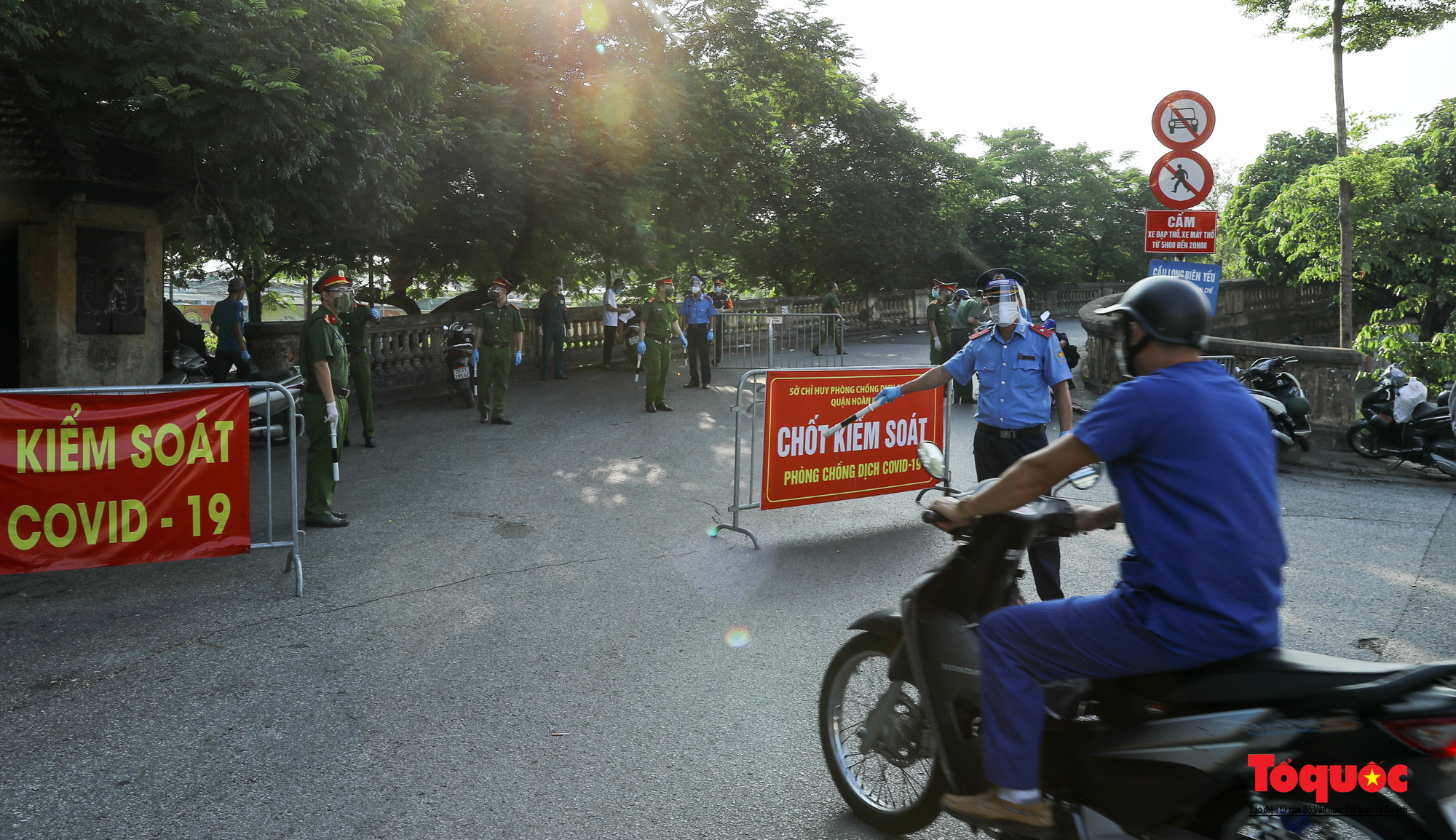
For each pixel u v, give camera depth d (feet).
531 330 62.80
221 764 12.00
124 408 18.16
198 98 30.48
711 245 115.65
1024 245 162.09
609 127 62.75
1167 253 26.99
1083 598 7.95
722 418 41.81
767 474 22.95
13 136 38.14
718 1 80.89
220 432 18.88
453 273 86.48
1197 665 7.32
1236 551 7.14
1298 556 21.31
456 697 14.01
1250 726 6.89
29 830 10.46
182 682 14.53
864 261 123.85
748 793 11.26
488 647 15.99
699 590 19.07
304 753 12.26
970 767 8.93
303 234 51.52
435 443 35.83
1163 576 7.29
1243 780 6.98
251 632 16.69
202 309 101.60
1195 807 7.30
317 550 21.91
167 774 11.72
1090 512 9.17
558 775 11.69
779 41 83.66
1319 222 65.92
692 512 25.59
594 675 14.79
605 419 41.75
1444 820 6.15
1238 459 7.27
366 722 13.17
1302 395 33.53
